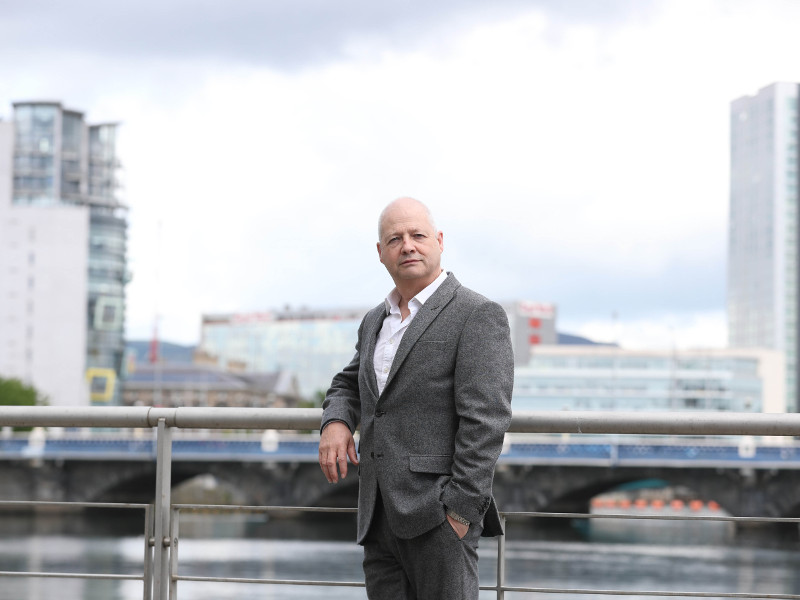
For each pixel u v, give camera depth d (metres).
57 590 25.50
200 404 172.75
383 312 3.73
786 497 46.62
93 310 151.62
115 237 154.25
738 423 3.85
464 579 3.39
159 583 4.11
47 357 141.88
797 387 197.00
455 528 3.35
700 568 27.72
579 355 152.25
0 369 141.75
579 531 43.16
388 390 3.51
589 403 151.12
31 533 39.66
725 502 47.62
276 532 40.75
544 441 49.84
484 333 3.46
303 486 52.78
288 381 182.38
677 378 150.62
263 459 52.66
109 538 37.47
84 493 54.94
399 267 3.58
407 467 3.45
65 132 161.75
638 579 25.86
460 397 3.42
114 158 165.25
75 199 161.12
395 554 3.56
